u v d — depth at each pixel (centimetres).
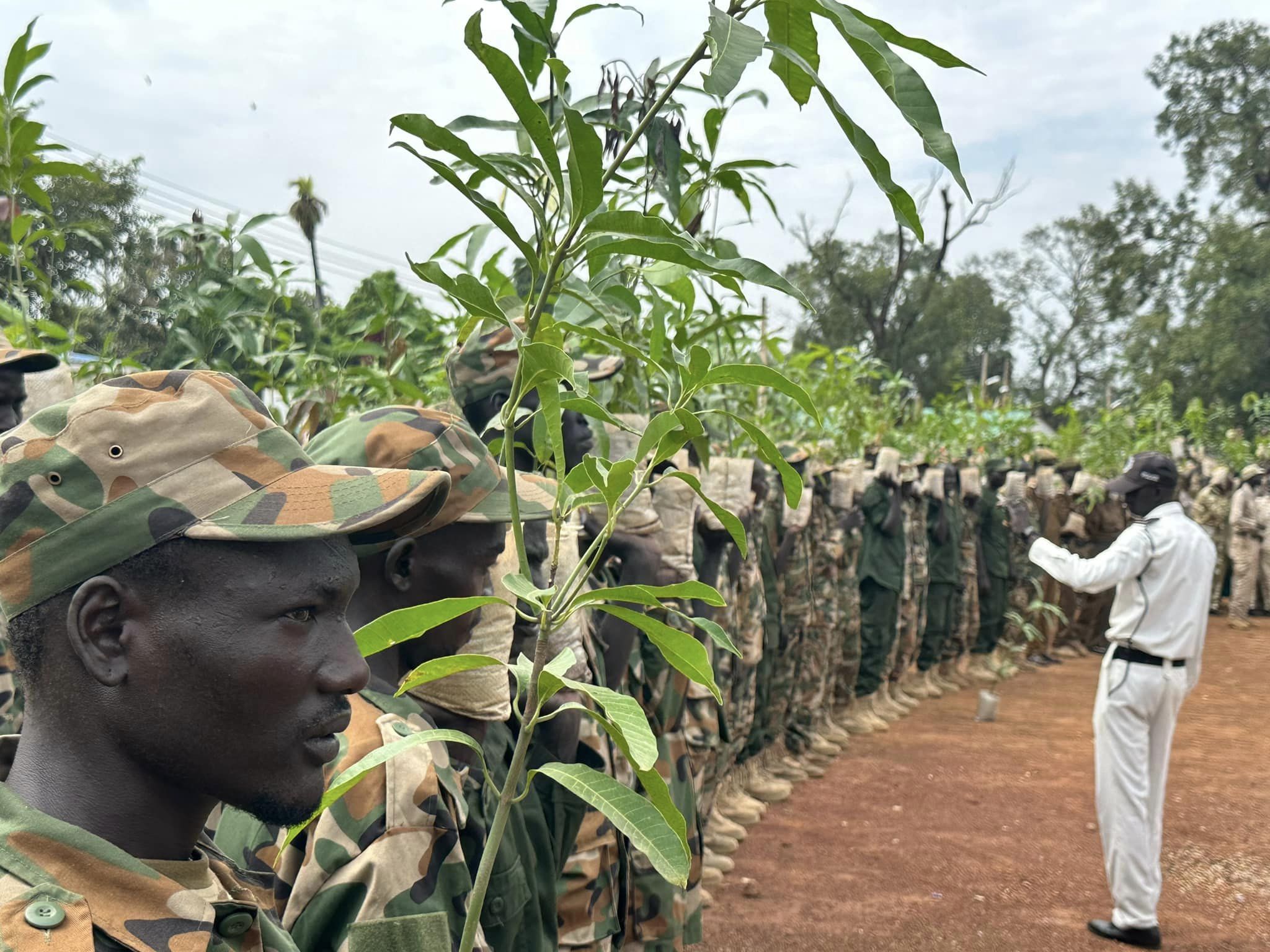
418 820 160
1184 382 3089
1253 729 933
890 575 882
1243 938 527
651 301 200
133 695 101
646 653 376
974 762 810
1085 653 1274
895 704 961
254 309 372
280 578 105
